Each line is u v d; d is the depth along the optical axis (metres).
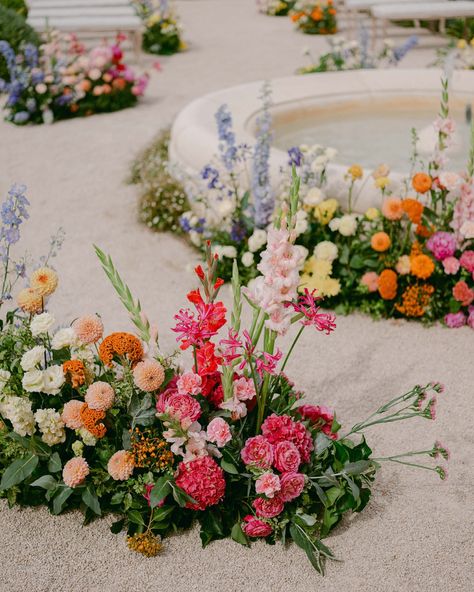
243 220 4.40
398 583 2.54
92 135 7.21
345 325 4.04
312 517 2.62
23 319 2.96
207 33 11.75
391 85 6.22
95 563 2.64
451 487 2.94
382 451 3.12
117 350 2.64
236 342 2.47
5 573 2.61
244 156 4.52
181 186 5.29
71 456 2.82
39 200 5.81
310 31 11.31
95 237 5.20
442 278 4.01
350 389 3.51
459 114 6.12
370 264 4.07
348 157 5.46
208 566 2.62
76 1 10.39
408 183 4.25
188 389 2.55
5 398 2.75
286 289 2.42
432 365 3.68
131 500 2.67
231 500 2.72
